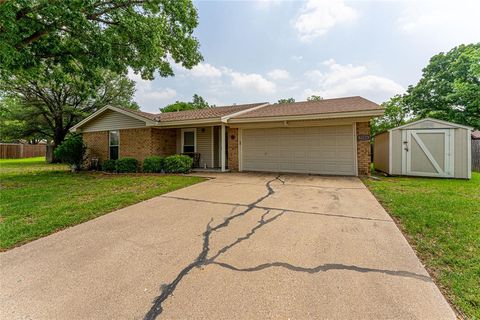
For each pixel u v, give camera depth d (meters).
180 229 3.42
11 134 20.72
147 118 10.38
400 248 2.68
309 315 1.67
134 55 8.42
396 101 17.56
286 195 5.37
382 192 5.49
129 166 10.60
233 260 2.49
